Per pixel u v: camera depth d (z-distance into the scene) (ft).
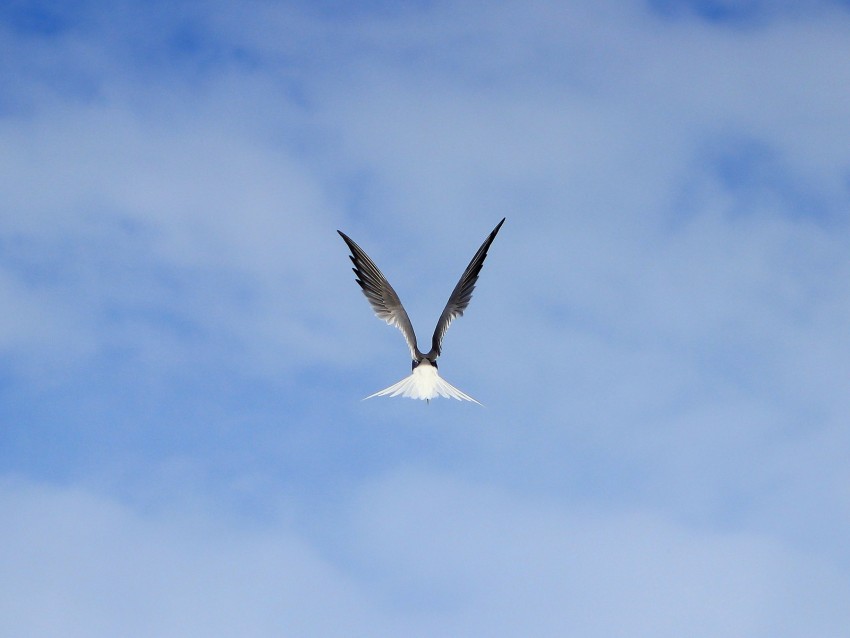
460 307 63.67
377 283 65.26
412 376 59.21
